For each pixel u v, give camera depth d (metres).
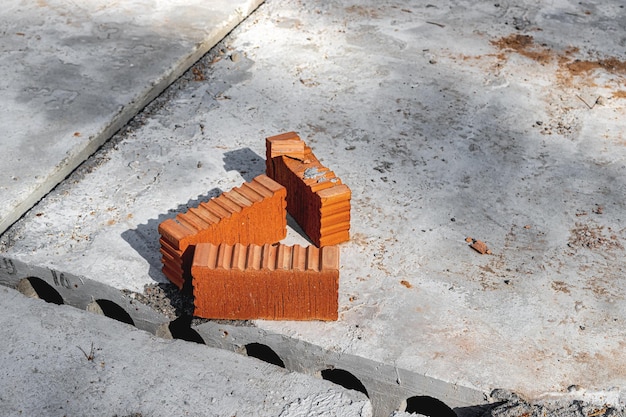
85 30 2.91
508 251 2.22
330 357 2.03
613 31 3.02
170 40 2.86
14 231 2.26
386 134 2.54
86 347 2.04
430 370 1.98
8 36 2.87
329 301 2.04
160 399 1.96
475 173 2.43
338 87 2.72
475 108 2.64
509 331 2.05
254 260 2.03
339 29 2.99
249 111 2.62
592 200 2.36
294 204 2.27
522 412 1.93
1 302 2.12
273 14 3.08
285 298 2.04
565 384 1.96
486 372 1.98
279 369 2.02
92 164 2.45
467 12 3.10
